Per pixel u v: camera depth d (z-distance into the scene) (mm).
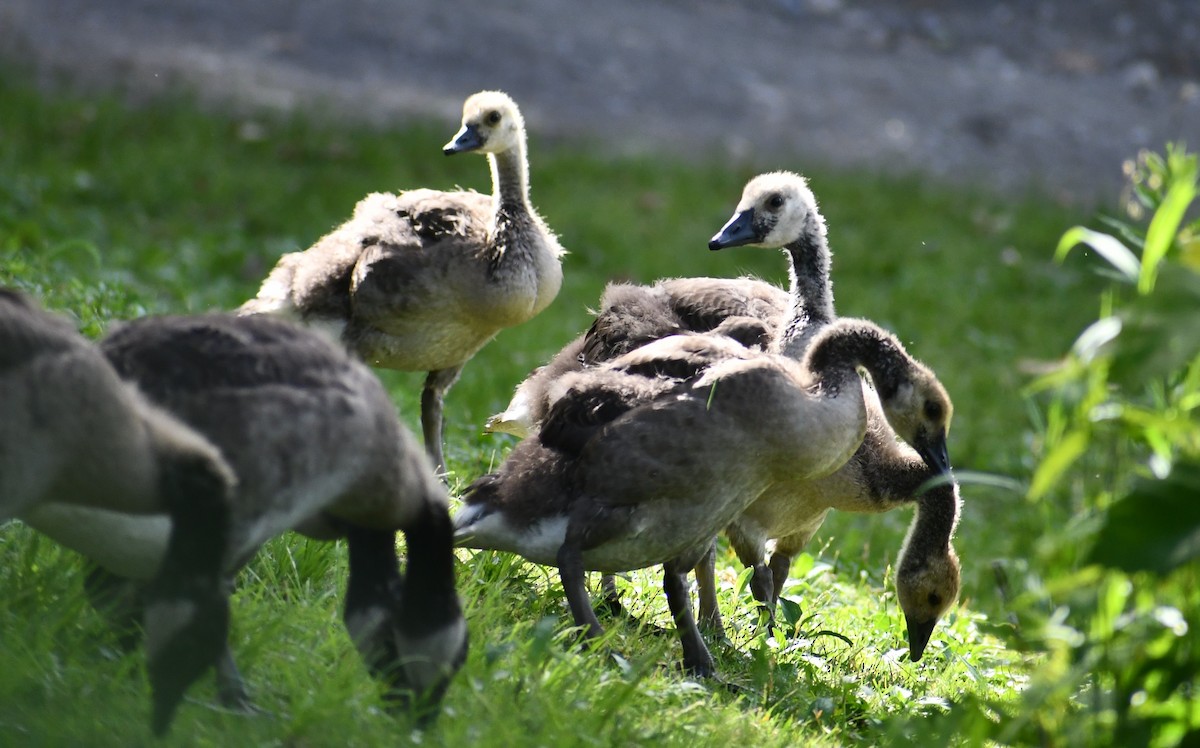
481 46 34719
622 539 9656
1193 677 6566
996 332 24938
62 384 5824
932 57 40531
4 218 20547
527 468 9922
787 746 8492
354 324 12984
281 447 6719
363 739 7012
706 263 25578
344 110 29750
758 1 42469
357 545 7625
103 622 7594
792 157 31859
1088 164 34406
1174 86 40531
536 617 9711
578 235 25750
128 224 22844
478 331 13133
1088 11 44719
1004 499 18922
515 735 7219
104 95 28094
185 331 6957
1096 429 6965
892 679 10664
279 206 24625
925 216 29422
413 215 13102
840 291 25188
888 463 11484
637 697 8250
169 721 6180
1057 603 7320
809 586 12438
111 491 6070
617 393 9852
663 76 35344
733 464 9617
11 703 6566
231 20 33750
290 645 7863
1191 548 6062
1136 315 6383
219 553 6148
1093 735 7016
